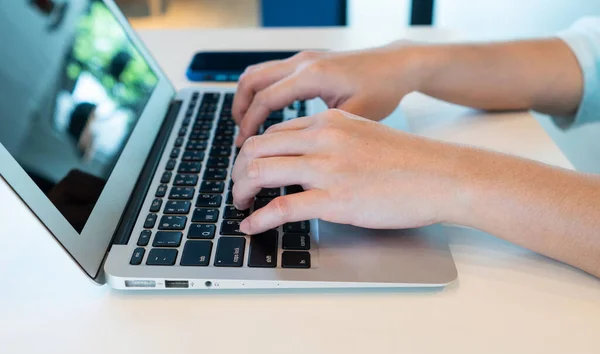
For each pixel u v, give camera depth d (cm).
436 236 39
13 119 34
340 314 33
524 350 31
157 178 45
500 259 38
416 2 119
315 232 39
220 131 53
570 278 36
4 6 38
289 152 39
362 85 51
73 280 36
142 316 33
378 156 38
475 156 39
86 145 41
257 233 38
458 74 55
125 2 237
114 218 39
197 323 33
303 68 51
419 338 32
